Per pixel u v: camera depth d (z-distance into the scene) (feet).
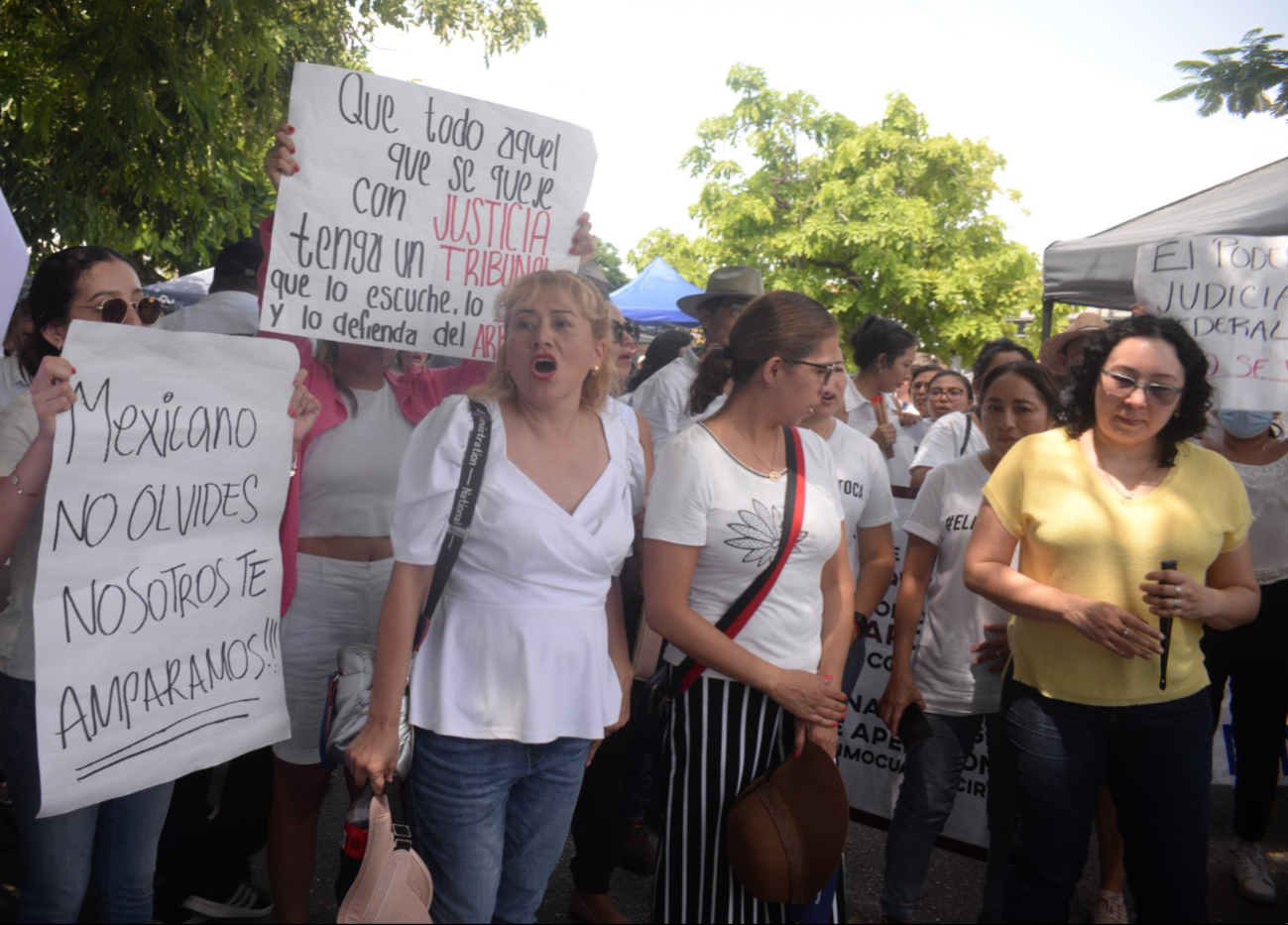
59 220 18.65
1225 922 10.97
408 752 6.53
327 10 28.14
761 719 7.53
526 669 6.55
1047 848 8.18
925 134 66.80
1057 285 19.42
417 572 6.63
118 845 7.02
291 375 7.38
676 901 7.59
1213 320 10.62
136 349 6.49
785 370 7.35
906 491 11.39
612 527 7.07
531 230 9.01
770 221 66.64
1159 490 8.05
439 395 9.46
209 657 7.06
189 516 6.89
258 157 24.61
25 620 6.59
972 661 9.70
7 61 16.44
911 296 63.05
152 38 16.43
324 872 10.89
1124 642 7.54
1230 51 17.98
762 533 7.36
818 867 7.28
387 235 8.39
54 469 6.14
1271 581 11.05
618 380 7.93
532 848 7.06
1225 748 12.77
